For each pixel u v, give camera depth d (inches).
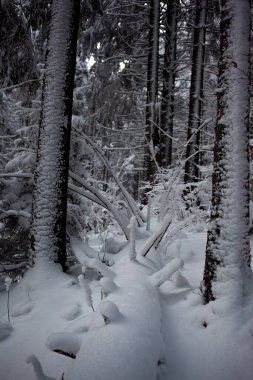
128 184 952.3
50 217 191.9
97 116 414.9
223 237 139.1
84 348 94.0
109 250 225.9
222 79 147.8
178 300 150.1
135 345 90.7
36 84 278.4
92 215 288.8
